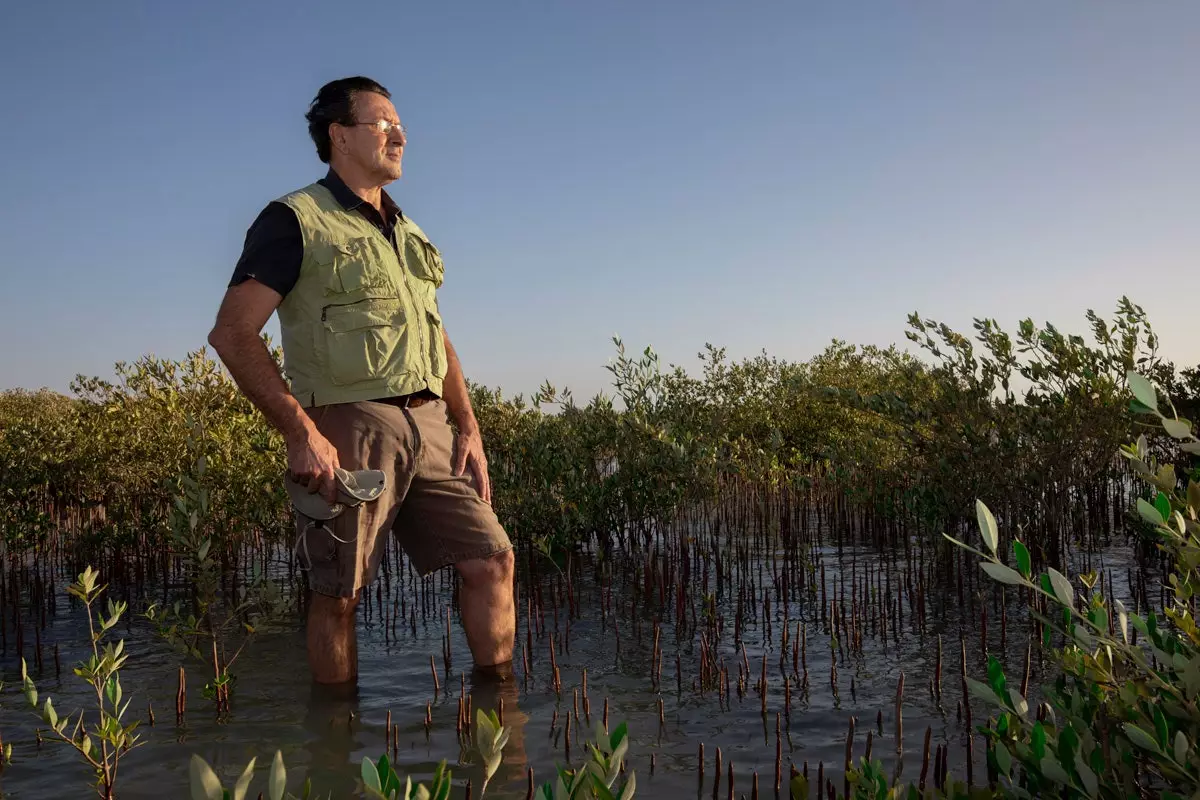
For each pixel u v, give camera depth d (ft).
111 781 8.54
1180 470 21.79
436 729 10.38
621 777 8.89
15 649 15.12
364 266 11.17
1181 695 5.51
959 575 16.25
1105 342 19.45
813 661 13.19
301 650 14.40
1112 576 17.70
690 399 27.55
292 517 20.95
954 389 19.72
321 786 8.84
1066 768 5.18
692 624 15.65
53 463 26.89
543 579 20.12
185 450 21.63
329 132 11.71
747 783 8.75
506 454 25.84
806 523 24.23
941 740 9.72
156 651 14.67
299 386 11.21
